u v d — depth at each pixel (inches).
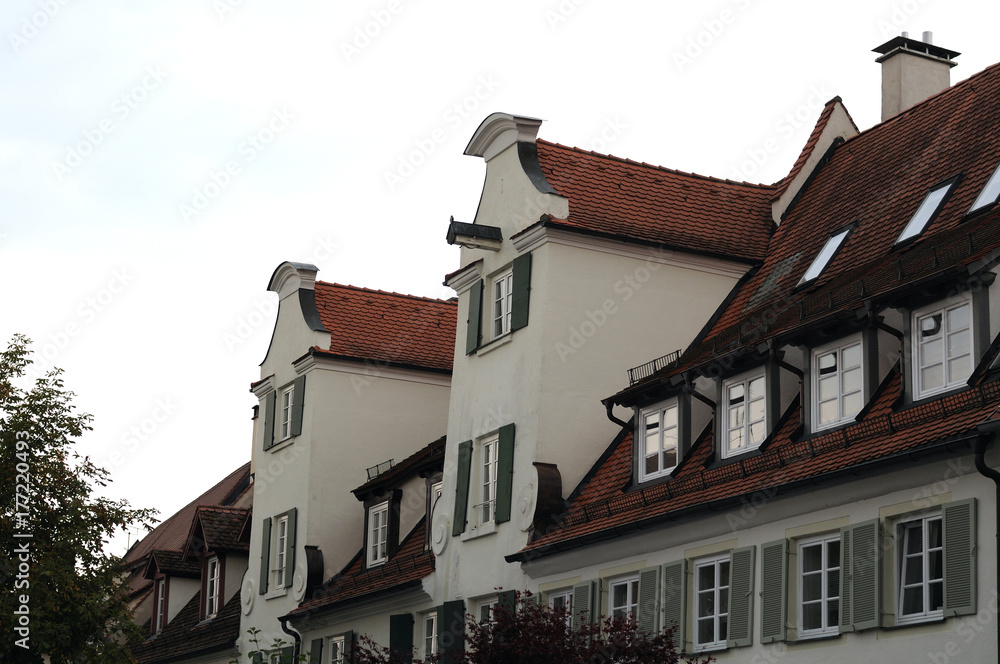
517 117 1164.5
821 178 1182.3
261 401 1582.2
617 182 1168.8
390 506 1346.0
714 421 932.6
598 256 1117.1
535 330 1101.7
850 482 775.1
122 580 1230.9
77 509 1195.3
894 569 753.0
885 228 980.6
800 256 1079.6
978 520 703.1
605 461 1080.8
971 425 700.0
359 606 1285.7
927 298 776.9
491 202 1201.4
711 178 1211.2
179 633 1734.7
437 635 1147.9
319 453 1438.2
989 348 741.3
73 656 1177.4
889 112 1240.2
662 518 903.1
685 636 890.7
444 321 1553.9
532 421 1083.3
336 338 1473.9
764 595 833.5
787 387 892.0
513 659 804.6
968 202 902.4
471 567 1133.1
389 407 1476.4
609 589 978.1
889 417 768.9
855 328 824.9
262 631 1480.1
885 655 744.3
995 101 989.8
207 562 1733.5
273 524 1505.9
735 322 1080.2
